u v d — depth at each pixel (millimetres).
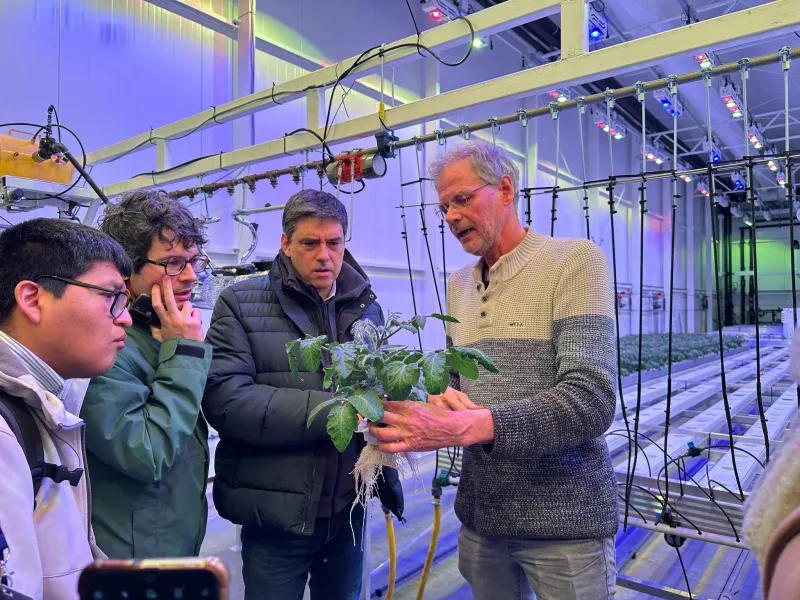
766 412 3037
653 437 2623
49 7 3363
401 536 2777
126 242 1079
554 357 1122
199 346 1097
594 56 1535
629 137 10297
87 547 805
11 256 771
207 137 4219
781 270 14727
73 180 2365
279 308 1348
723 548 2631
